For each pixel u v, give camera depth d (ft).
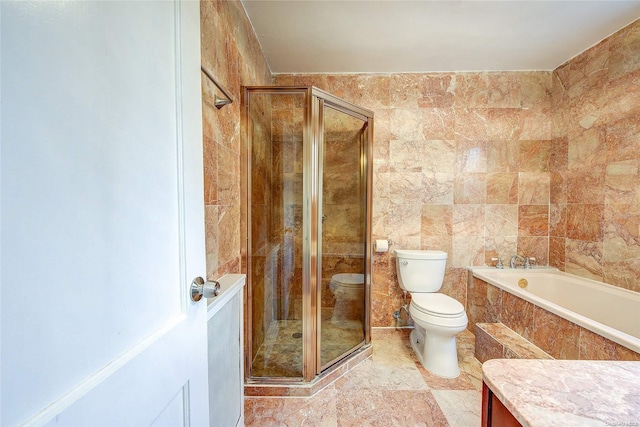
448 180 7.39
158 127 1.66
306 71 7.25
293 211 5.46
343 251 6.12
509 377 1.84
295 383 4.79
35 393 0.96
